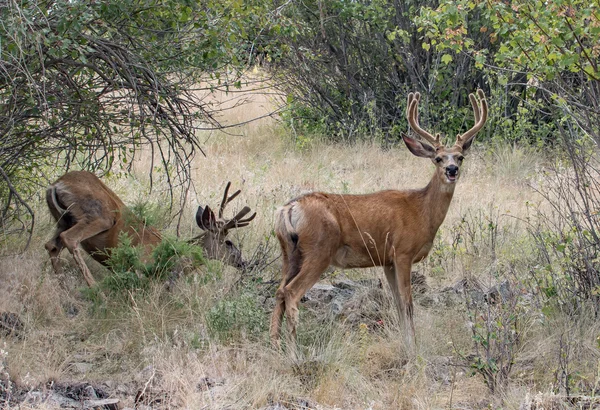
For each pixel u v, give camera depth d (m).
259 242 18.33
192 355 12.33
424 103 29.89
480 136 29.64
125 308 14.38
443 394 11.90
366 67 32.12
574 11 13.96
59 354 12.66
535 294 14.37
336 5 29.45
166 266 15.38
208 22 15.45
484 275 16.47
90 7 14.39
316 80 31.69
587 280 14.61
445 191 14.42
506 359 12.40
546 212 20.44
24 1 14.13
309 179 24.86
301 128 32.09
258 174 24.50
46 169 20.61
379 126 31.45
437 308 15.15
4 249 16.34
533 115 29.20
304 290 13.61
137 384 11.85
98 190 16.19
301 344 13.31
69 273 16.02
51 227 18.06
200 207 17.58
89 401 11.04
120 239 15.90
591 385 11.71
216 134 31.06
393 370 12.80
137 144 18.33
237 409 10.88
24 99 15.73
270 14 17.64
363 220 14.12
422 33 30.34
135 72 16.47
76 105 16.66
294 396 11.49
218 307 13.90
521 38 14.69
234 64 16.59
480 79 30.34
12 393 11.03
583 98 16.70
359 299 15.25
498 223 19.70
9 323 13.38
